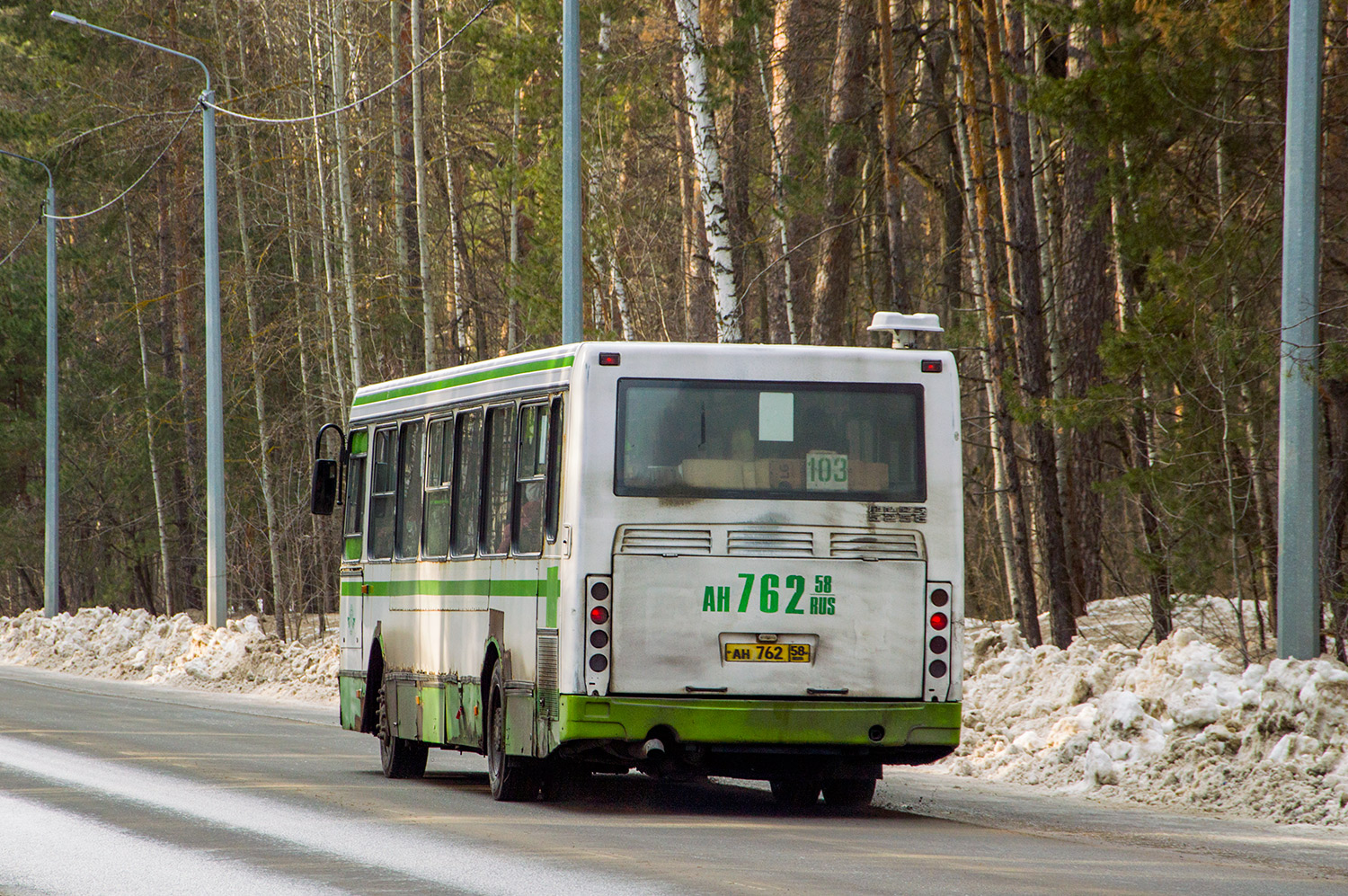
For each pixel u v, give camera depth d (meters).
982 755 51.16
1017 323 77.19
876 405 38.50
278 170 149.12
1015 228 77.62
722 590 37.44
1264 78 64.75
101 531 179.00
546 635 38.28
